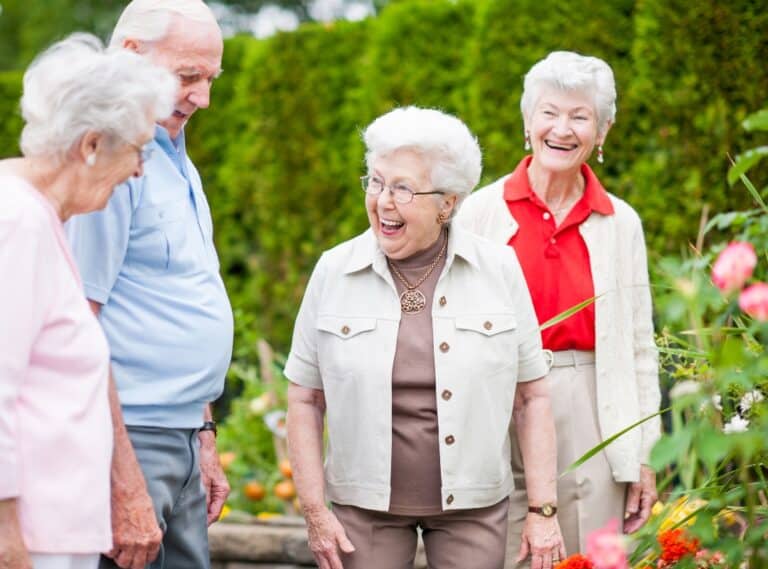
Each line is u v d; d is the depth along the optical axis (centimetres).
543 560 295
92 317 232
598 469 329
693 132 485
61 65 230
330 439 294
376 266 289
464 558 292
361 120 607
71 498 224
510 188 342
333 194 623
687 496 289
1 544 213
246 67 653
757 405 275
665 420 418
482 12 545
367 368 285
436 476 287
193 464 284
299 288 634
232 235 664
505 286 295
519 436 306
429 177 279
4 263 214
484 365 287
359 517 291
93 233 256
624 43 507
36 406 222
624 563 242
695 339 368
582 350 332
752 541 240
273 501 510
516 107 536
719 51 477
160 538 254
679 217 489
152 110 236
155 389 267
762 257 319
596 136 339
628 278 338
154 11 277
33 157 230
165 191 272
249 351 589
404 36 588
